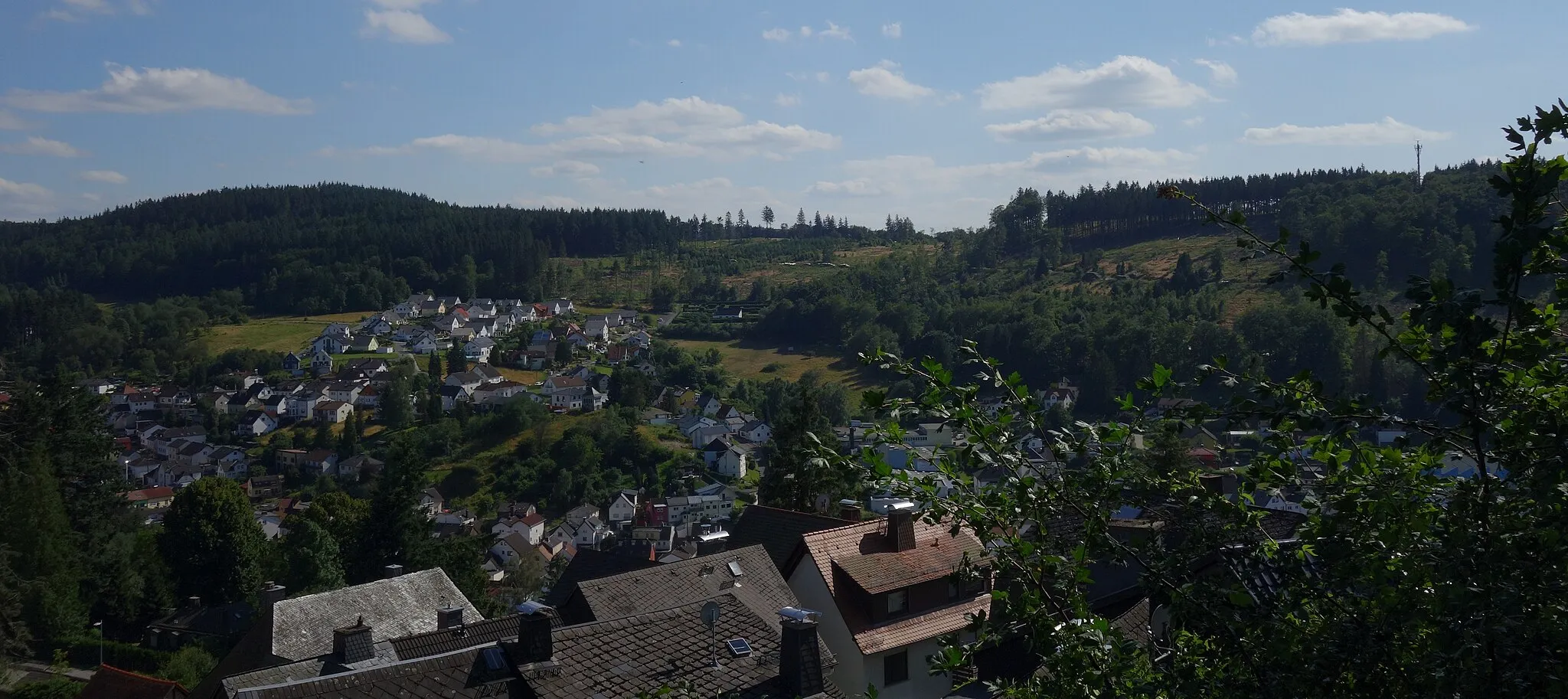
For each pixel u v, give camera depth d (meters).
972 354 6.26
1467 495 5.22
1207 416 5.69
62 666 36.84
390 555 46.09
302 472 115.19
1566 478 4.72
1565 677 4.58
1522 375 5.18
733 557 21.27
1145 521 7.00
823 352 158.62
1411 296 5.05
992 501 6.09
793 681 13.32
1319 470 5.69
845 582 19.95
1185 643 6.12
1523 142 4.98
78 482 55.56
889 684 19.45
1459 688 4.85
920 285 178.88
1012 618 6.04
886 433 6.18
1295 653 5.43
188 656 37.50
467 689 12.61
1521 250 4.86
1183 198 5.56
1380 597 5.20
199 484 52.25
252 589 51.12
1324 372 77.88
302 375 157.62
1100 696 5.68
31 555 42.06
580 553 25.78
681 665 13.55
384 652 20.25
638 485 103.25
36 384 57.62
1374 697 5.39
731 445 107.44
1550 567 4.79
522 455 105.88
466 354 161.62
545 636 13.23
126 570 46.69
